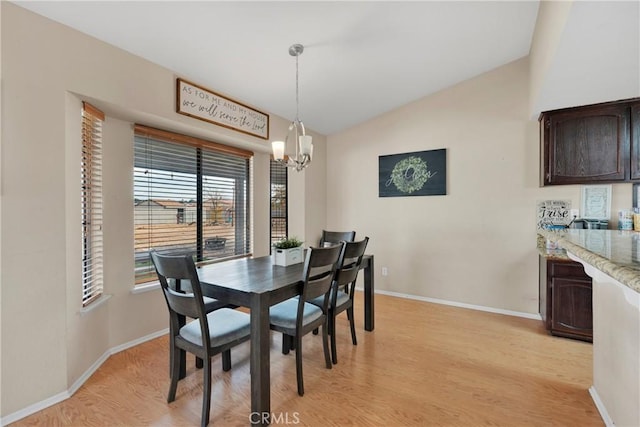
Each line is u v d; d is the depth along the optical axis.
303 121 3.96
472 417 1.69
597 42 1.61
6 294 1.66
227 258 3.46
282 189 4.20
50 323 1.81
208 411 1.63
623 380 1.44
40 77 1.77
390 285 4.04
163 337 2.74
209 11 1.97
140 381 2.04
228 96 3.02
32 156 1.74
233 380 2.07
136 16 1.92
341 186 4.41
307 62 2.71
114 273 2.43
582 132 2.69
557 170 2.79
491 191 3.37
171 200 2.90
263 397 1.64
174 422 1.66
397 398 1.86
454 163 3.56
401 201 3.93
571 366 2.22
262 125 3.45
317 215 4.36
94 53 2.01
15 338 1.69
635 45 1.64
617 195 2.78
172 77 2.51
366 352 2.46
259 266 2.37
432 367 2.22
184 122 2.60
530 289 3.20
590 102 2.57
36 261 1.76
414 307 3.55
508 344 2.59
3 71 1.64
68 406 1.79
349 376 2.11
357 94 3.46
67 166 1.89
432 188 3.69
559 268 2.70
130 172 2.54
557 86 2.23
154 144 2.76
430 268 3.75
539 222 3.13
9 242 1.67
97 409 1.76
